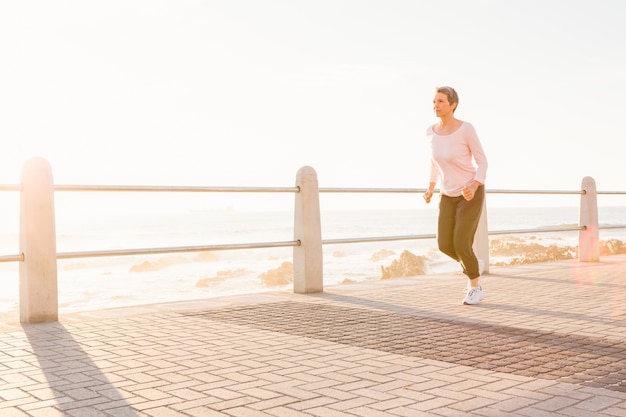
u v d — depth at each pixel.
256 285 31.36
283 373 3.71
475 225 6.25
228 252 60.00
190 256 53.03
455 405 3.08
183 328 5.12
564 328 4.99
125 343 4.57
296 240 7.25
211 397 3.26
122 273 38.31
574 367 3.79
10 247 68.19
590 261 10.59
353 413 2.98
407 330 4.98
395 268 34.38
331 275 33.62
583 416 2.87
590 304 6.16
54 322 5.49
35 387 3.46
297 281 7.27
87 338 4.76
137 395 3.30
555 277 8.43
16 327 5.28
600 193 10.80
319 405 3.11
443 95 6.11
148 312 5.91
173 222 129.50
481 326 5.11
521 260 29.77
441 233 6.39
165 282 32.84
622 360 3.96
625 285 7.58
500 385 3.41
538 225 120.00
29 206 5.53
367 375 3.65
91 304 24.17
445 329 5.00
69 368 3.87
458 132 6.06
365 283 8.12
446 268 35.22
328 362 3.97
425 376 3.62
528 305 6.14
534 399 3.14
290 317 5.60
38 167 5.57
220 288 30.27
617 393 3.23
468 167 6.15
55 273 5.57
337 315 5.69
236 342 4.57
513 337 4.67
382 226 113.25
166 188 6.27
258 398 3.23
